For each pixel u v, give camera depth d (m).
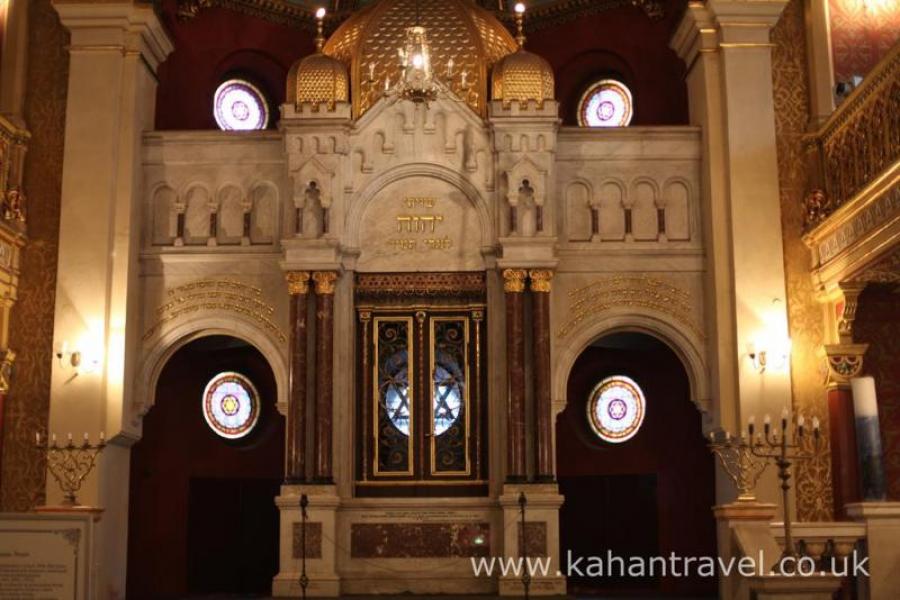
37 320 21.00
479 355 21.12
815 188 21.12
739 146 21.09
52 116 21.62
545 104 20.95
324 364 20.47
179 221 21.50
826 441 20.53
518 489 20.12
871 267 18.91
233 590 24.81
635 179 21.67
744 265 20.75
